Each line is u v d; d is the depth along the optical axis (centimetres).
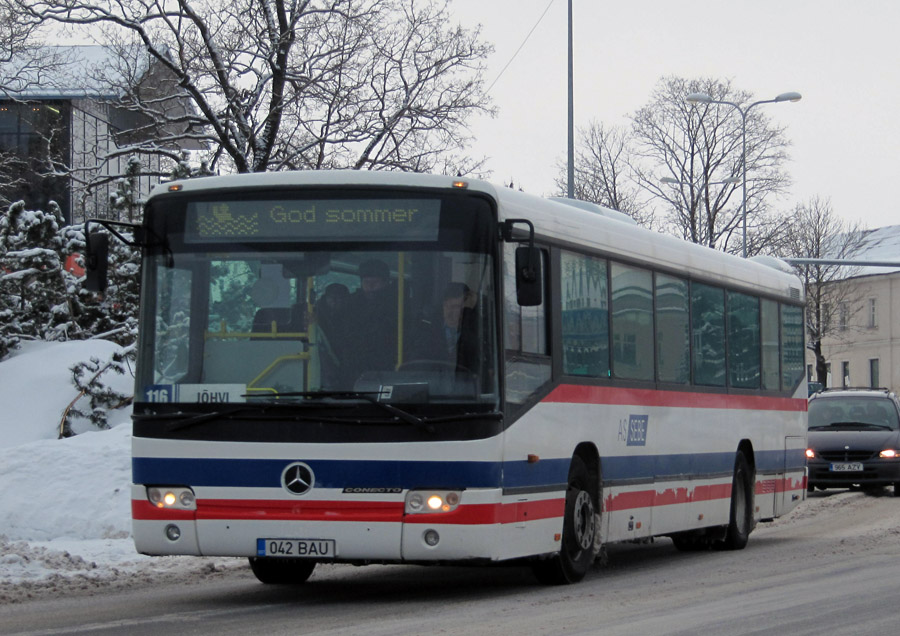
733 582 1209
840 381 9281
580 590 1146
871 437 2645
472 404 1000
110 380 2522
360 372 1005
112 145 3788
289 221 1035
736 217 5991
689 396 1468
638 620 930
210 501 1013
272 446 1002
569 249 1187
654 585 1190
